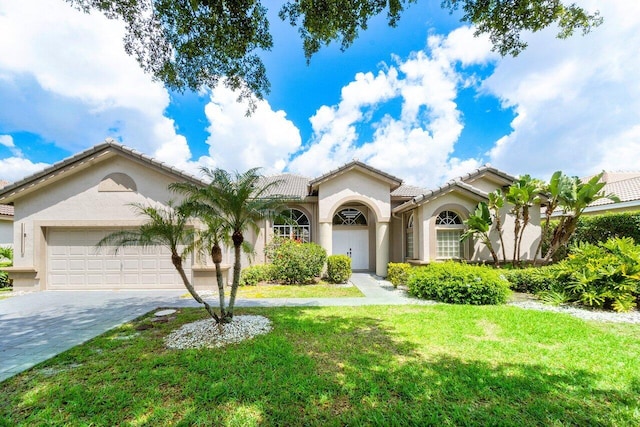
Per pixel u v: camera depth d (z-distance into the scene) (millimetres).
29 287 11398
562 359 4730
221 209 6227
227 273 11844
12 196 11242
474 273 9195
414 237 13492
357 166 14656
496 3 5762
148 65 6676
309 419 3250
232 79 7320
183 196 11477
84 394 3770
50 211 11562
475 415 3271
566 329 6195
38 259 11438
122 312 8117
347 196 14875
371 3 5965
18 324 7027
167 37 6316
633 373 4211
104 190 11609
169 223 5961
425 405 3469
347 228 17062
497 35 6262
